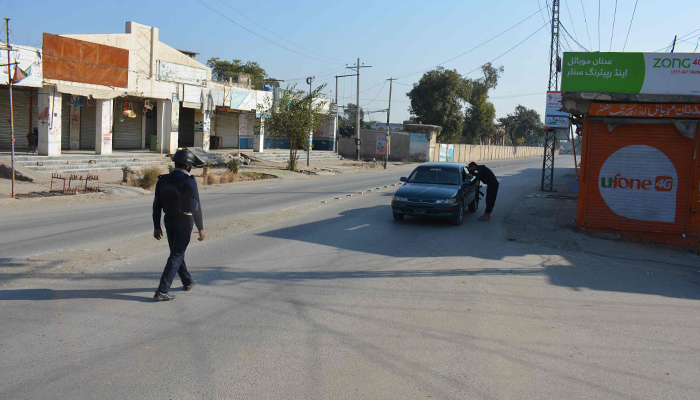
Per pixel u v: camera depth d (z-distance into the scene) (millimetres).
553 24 23562
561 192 20594
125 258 7609
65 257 7484
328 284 6656
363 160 47031
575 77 10594
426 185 12406
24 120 24609
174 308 5434
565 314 5828
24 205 13531
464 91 57281
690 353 4738
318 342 4629
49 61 20953
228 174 23016
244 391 3633
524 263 8477
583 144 10977
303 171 29609
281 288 6367
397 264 7984
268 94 35125
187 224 5680
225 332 4793
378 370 4078
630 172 10656
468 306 5949
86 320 4965
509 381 3977
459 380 3955
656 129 10383
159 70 26672
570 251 9664
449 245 9703
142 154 25812
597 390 3889
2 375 3754
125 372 3875
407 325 5188
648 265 8773
